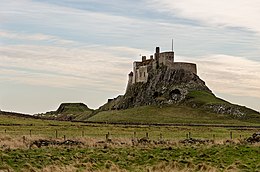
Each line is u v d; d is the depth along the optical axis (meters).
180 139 83.38
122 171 44.84
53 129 116.69
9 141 69.44
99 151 60.38
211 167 46.44
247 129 152.75
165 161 51.59
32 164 48.31
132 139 78.94
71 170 44.47
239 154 57.16
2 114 190.75
